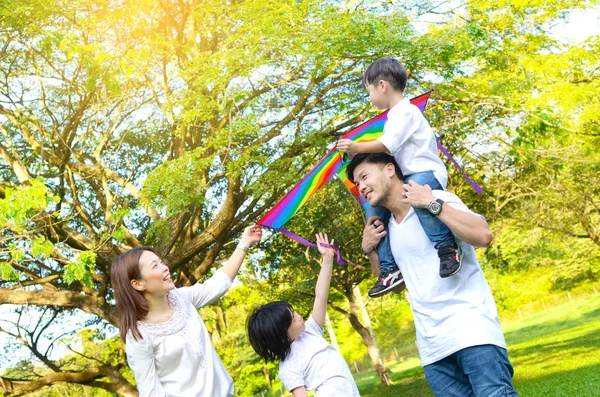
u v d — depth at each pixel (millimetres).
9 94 15500
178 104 13961
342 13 14414
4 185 14328
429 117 16000
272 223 4523
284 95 15562
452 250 3430
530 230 22969
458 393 3545
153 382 3701
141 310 3719
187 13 15109
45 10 13938
